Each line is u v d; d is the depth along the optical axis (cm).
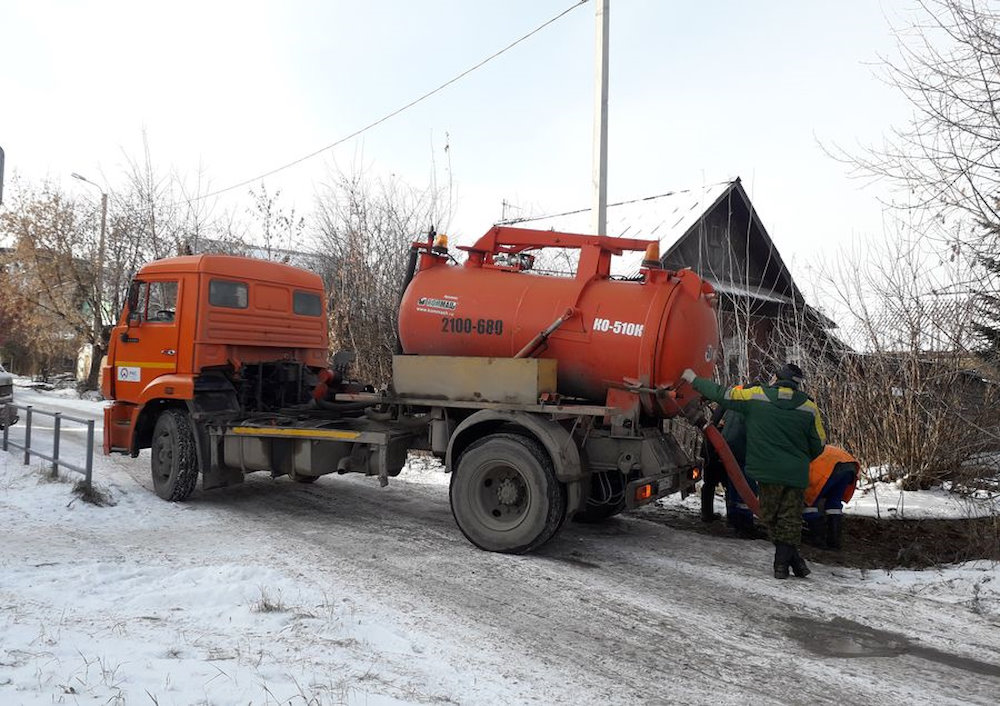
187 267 810
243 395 848
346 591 517
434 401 673
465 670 395
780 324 1045
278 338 883
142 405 823
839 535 679
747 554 656
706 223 1914
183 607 466
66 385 3027
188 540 656
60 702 312
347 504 838
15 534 642
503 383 641
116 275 2312
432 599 511
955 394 851
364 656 401
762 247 2088
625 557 638
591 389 655
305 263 1689
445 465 668
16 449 1115
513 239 722
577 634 458
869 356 948
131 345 847
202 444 800
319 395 809
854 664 424
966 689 394
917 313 864
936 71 662
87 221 2470
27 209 2466
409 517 776
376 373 1464
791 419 580
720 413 700
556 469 610
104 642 392
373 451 710
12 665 351
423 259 749
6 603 453
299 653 396
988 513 727
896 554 667
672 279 654
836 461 681
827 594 548
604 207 1132
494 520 643
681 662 420
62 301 2558
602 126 1130
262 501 845
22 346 3356
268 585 510
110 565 552
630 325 632
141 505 781
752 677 403
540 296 675
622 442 629
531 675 394
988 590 546
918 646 453
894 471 912
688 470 686
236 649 396
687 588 556
